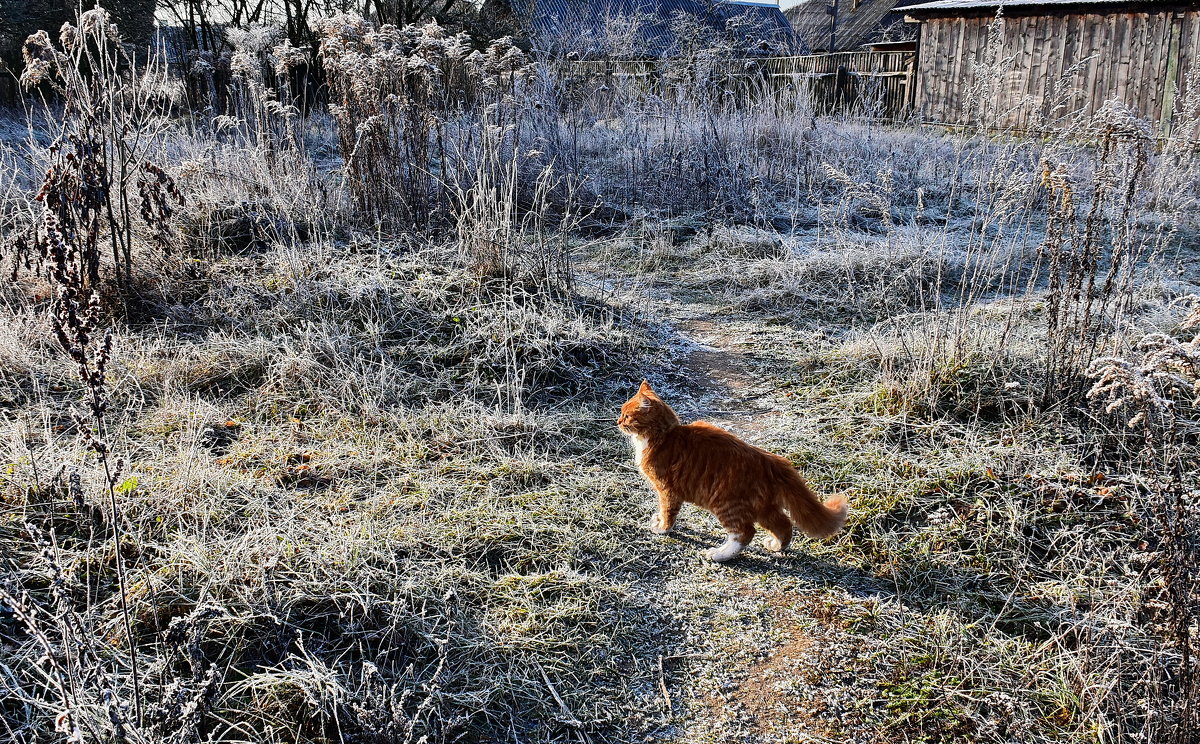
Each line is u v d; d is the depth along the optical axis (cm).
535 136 970
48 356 466
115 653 259
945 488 399
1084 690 276
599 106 1202
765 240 807
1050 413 451
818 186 964
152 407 439
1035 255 754
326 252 620
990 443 437
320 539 330
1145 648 288
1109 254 742
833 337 598
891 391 481
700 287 720
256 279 587
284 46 785
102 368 226
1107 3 1214
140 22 1437
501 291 589
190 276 580
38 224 449
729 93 1207
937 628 314
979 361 495
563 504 383
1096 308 571
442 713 265
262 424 434
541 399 493
